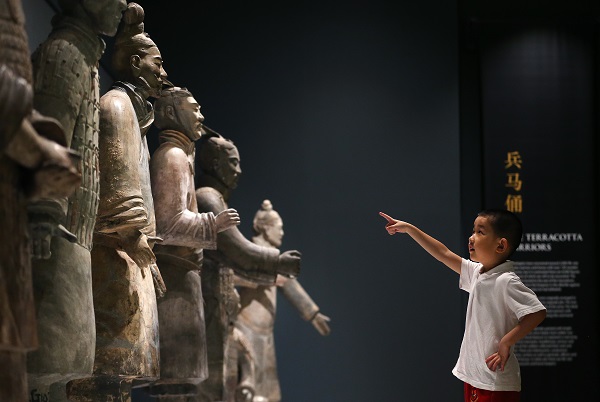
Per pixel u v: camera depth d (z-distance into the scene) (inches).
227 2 408.5
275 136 402.0
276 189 399.9
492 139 395.9
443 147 398.9
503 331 208.4
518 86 398.0
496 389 204.4
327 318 377.7
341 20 407.2
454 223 393.4
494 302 209.5
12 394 134.7
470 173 409.4
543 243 390.0
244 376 337.1
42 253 156.7
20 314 135.0
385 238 395.9
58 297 175.2
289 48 406.3
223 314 292.2
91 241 188.5
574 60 398.9
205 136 308.2
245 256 291.0
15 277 135.0
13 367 135.8
